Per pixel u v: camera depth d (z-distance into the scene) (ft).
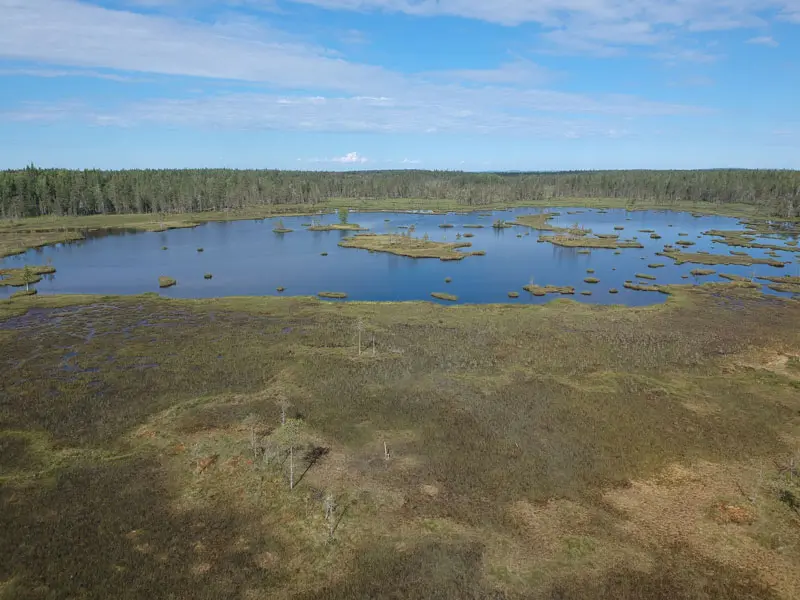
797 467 128.47
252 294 330.95
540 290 332.80
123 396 166.09
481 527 107.86
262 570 95.81
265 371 185.88
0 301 291.38
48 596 88.38
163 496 116.47
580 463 130.93
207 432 143.64
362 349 209.46
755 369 191.62
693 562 99.09
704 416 155.53
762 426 149.48
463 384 175.63
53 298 297.12
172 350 208.33
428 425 148.87
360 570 96.32
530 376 182.39
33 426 147.02
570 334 231.50
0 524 105.60
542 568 97.09
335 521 109.09
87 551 99.35
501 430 146.61
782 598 90.84
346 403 161.38
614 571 96.63
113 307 278.67
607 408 159.63
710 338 226.17
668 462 131.85
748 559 99.86
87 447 137.28
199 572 95.14
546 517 111.24
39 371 187.01
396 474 125.49
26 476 123.13
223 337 225.15
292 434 139.13
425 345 214.48
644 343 217.77
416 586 92.63
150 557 98.32
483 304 295.07
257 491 118.21
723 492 119.96
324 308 278.26
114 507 112.27
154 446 136.77
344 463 129.90
